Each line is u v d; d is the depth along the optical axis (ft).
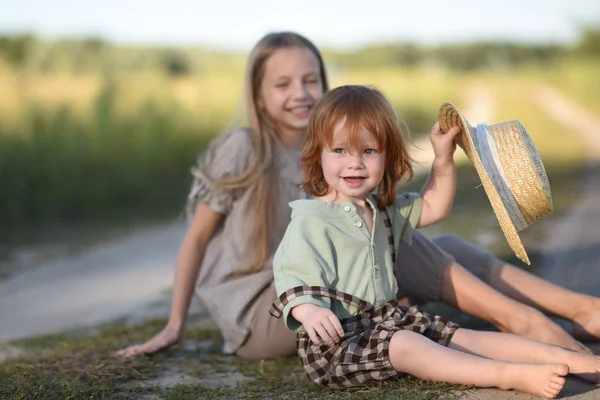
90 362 11.84
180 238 29.58
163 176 43.37
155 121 45.80
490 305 10.73
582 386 9.07
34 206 35.70
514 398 8.75
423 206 10.48
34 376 11.02
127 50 74.59
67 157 37.42
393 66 132.46
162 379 10.95
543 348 9.17
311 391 9.69
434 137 10.37
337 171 9.73
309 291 9.31
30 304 19.81
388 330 9.32
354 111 9.61
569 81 102.42
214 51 86.07
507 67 131.03
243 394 9.98
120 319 17.13
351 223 9.80
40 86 51.11
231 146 12.07
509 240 9.37
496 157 9.75
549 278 15.35
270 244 11.75
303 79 12.45
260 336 11.64
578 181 32.55
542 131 61.41
